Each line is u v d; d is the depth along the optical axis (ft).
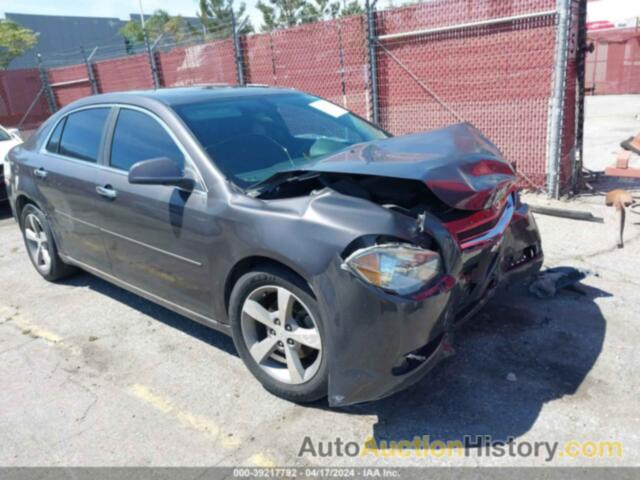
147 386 10.39
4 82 46.39
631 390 9.26
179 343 11.94
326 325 8.21
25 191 14.97
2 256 19.12
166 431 9.08
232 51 30.73
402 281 7.90
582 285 13.25
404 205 9.27
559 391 9.37
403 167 8.45
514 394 9.38
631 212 18.54
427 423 8.84
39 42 127.44
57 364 11.42
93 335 12.59
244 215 9.08
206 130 10.84
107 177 11.94
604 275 13.75
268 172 10.43
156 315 13.43
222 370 10.77
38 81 46.01
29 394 10.39
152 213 10.71
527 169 21.63
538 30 19.99
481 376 9.93
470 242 9.01
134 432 9.10
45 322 13.47
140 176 9.59
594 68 66.39
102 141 12.55
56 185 13.57
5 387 10.69
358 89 25.89
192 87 13.43
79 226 13.26
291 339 9.06
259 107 12.25
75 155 13.41
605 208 19.11
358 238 7.96
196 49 32.89
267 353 9.58
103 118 12.79
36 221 15.58
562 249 15.72
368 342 7.98
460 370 10.14
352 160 8.94
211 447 8.64
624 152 18.45
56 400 10.13
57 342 12.38
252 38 29.58
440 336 8.49
